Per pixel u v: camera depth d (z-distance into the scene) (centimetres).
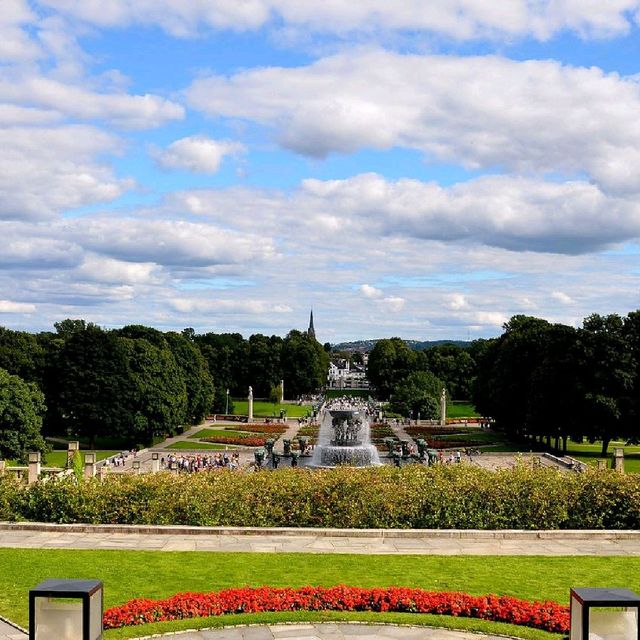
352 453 6612
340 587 1941
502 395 9400
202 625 1741
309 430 10825
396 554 2459
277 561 2348
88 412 8619
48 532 2744
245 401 18462
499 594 2012
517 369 9381
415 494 2912
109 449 8794
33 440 6644
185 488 2912
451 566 2302
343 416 6881
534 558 2419
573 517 2900
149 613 1777
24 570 2200
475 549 2559
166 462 7588
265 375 18838
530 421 8319
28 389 6781
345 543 2623
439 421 12706
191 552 2458
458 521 2861
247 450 8550
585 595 1314
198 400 11206
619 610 1288
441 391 13662
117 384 8700
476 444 9206
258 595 1883
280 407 16525
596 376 7844
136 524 2823
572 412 7956
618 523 2898
